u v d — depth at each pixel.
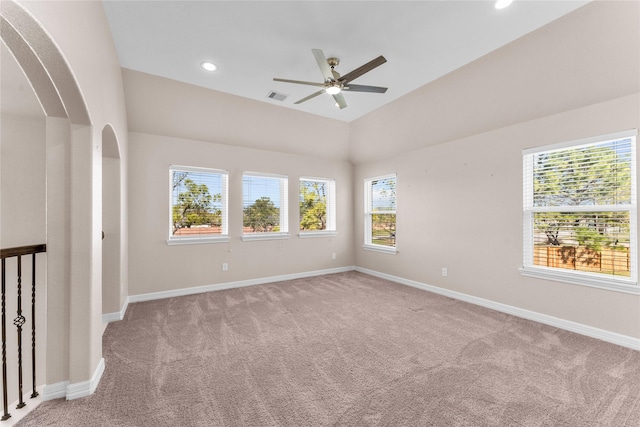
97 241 2.02
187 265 4.05
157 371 2.08
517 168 3.16
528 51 2.54
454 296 3.84
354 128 4.87
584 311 2.67
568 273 2.78
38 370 3.05
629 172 2.46
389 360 2.23
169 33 2.44
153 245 3.82
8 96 2.66
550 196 2.96
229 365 2.17
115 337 2.64
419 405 1.71
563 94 2.65
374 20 2.28
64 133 1.83
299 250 5.06
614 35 2.13
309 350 2.40
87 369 1.85
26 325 3.03
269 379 1.99
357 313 3.27
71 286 1.82
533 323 2.96
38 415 1.64
